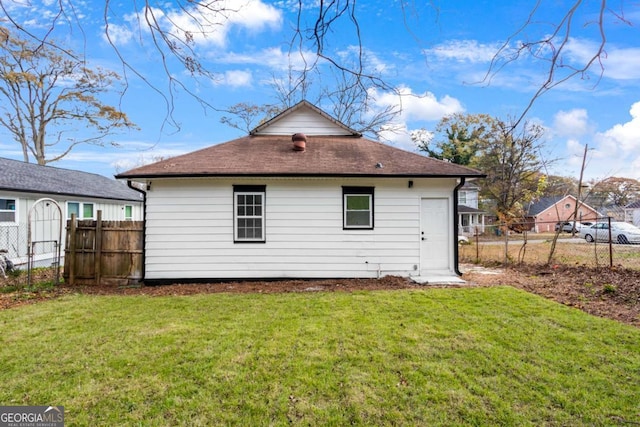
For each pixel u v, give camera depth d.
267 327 4.64
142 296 6.79
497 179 28.05
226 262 8.36
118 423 2.57
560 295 6.38
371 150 9.81
